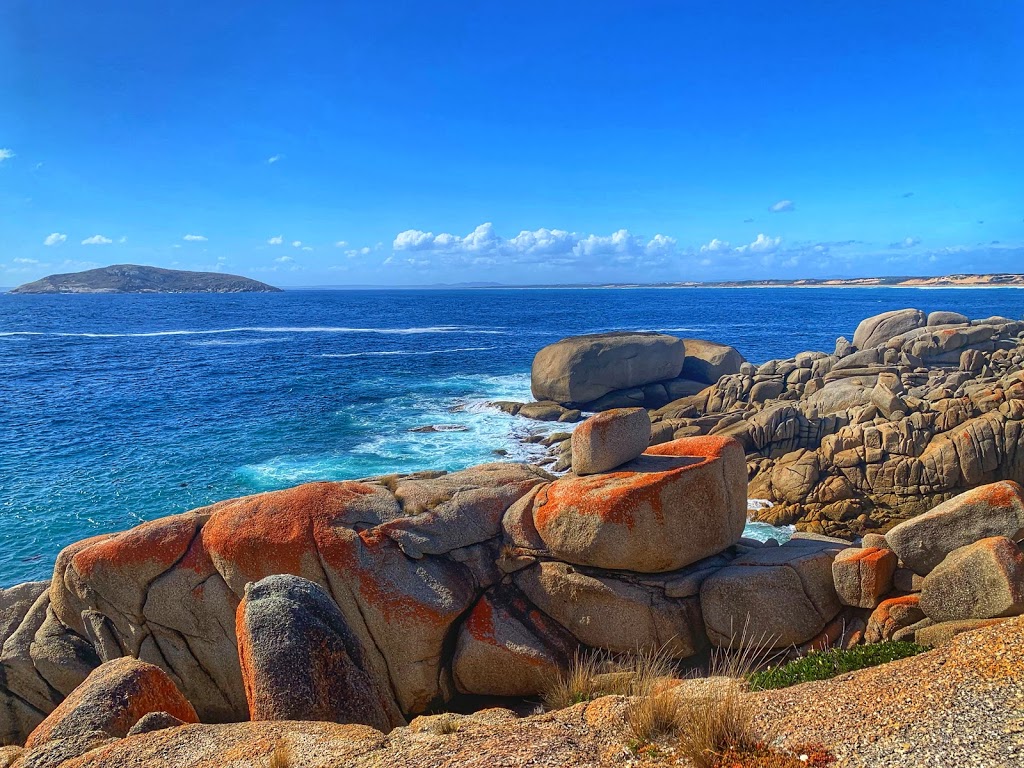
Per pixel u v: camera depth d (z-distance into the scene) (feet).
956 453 64.39
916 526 31.19
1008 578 26.68
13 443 96.84
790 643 32.50
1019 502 29.35
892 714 18.58
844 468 68.49
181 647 34.50
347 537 34.19
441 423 108.88
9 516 69.51
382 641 33.32
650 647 33.63
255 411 118.62
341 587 33.53
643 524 33.40
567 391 115.44
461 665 33.73
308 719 24.04
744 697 21.58
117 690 24.66
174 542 35.09
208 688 34.35
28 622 37.50
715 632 33.45
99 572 34.96
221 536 34.58
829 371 102.42
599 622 34.14
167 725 23.62
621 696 23.35
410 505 36.68
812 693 20.86
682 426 88.99
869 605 31.24
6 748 23.15
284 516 34.83
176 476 81.66
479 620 34.22
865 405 77.71
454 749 19.72
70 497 74.79
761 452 78.13
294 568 33.81
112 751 21.20
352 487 37.58
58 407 122.01
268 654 24.82
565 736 20.03
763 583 32.81
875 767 16.53
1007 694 18.29
